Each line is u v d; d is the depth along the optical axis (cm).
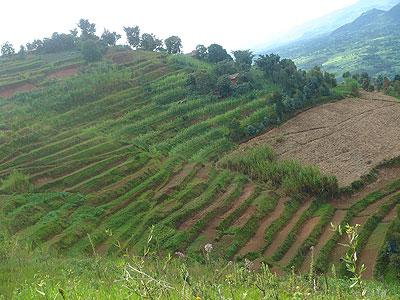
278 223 6462
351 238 527
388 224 6222
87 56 14025
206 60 15400
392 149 8475
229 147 9456
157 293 636
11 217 6047
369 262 5419
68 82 11994
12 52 15500
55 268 2339
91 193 7219
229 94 11550
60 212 6353
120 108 11012
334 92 11344
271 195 7288
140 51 15900
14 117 10056
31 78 12712
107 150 8800
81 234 5825
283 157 8831
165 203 6994
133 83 12356
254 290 814
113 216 6494
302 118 10262
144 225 6188
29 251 3675
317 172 7488
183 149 9319
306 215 6719
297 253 5728
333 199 7212
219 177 7944
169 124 10262
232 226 6372
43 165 8031
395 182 7456
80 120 10356
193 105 11044
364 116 10006
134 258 731
